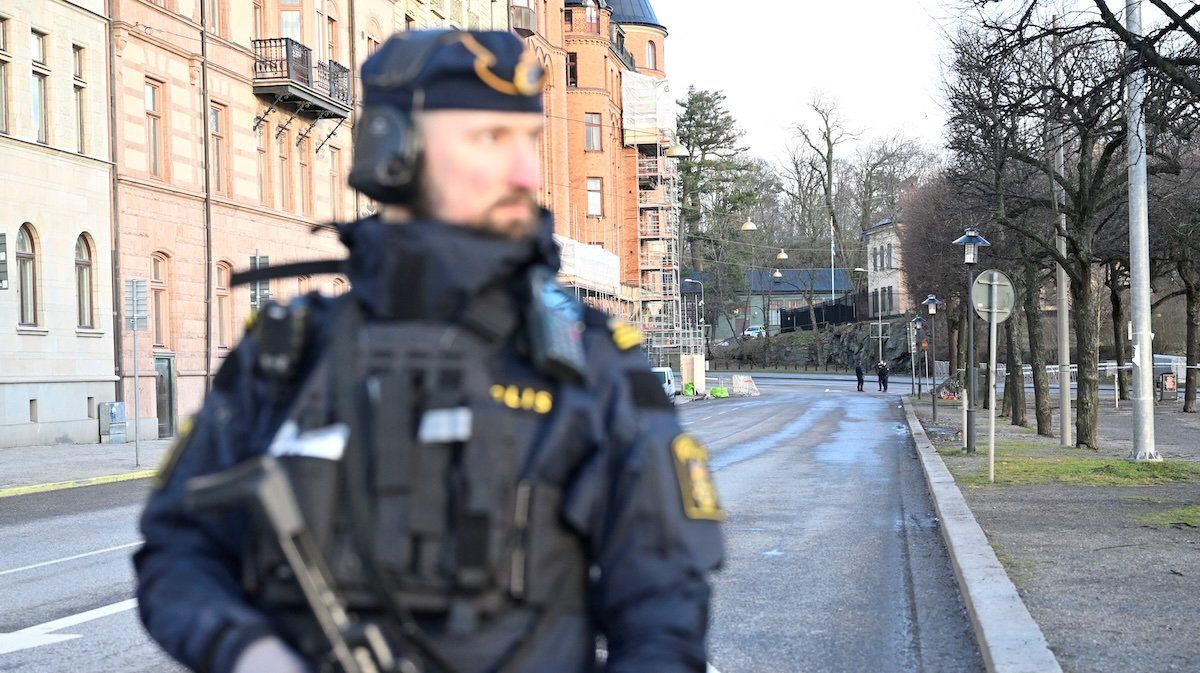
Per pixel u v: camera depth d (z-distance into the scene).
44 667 7.13
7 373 26.88
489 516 1.68
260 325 1.86
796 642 7.74
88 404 29.25
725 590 9.54
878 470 20.95
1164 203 31.23
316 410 1.78
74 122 29.08
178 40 32.72
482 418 1.71
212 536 1.91
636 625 1.75
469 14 54.88
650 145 82.00
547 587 1.74
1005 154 23.30
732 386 73.25
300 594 1.77
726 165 112.31
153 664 7.20
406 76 1.82
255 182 36.59
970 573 8.98
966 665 7.07
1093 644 6.82
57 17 28.41
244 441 1.90
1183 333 72.56
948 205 39.22
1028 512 13.13
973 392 23.27
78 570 10.82
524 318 1.77
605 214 71.69
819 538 12.41
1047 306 80.56
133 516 15.32
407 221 1.82
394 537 1.69
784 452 25.67
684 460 1.83
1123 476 16.97
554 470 1.75
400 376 1.73
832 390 78.19
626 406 1.83
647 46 85.94
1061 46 19.41
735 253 112.44
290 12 38.84
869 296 103.88
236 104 35.62
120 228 30.34
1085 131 20.38
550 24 65.69
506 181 1.82
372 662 1.67
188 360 32.97
